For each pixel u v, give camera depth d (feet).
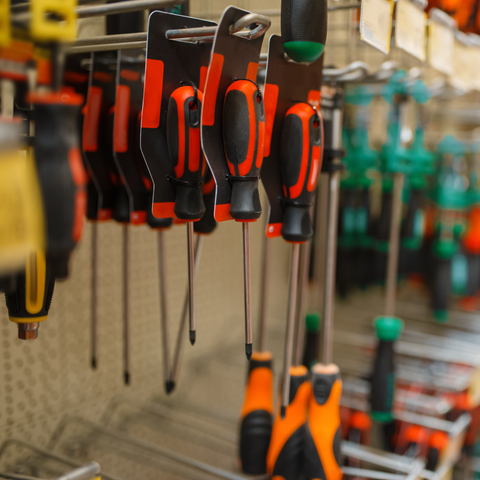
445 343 5.01
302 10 1.73
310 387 2.67
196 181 1.82
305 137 1.91
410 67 3.83
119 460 3.36
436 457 3.34
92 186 2.35
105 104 2.22
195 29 1.72
